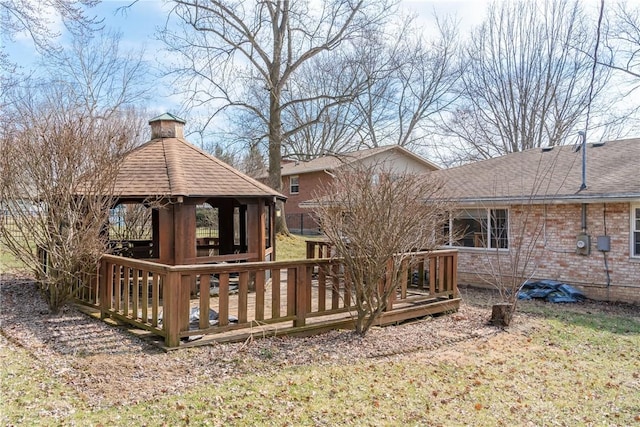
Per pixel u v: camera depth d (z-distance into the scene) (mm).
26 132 7395
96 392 4176
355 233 6223
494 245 12070
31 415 3672
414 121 28594
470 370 5402
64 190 6777
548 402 4598
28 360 4965
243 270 5863
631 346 6719
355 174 6809
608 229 10297
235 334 5941
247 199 9492
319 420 3873
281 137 18688
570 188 10789
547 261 11227
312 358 5457
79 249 6801
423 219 6648
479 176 13781
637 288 9867
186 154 9914
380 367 5301
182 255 8375
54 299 7004
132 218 13398
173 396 4156
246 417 3836
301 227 25734
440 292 8312
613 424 4148
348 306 6777
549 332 7434
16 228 7152
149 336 5805
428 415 4133
